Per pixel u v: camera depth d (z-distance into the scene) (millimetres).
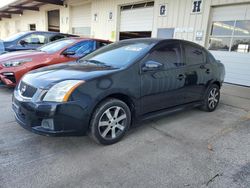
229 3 7043
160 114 3426
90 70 2865
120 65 3016
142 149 2775
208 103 4359
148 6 9641
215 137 3219
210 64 4250
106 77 2678
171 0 8602
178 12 8445
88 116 2564
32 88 2598
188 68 3703
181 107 3773
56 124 2428
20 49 6875
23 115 2605
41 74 2852
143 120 3221
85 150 2691
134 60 3002
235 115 4289
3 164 2316
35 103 2445
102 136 2742
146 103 3141
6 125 3281
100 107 2660
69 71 2865
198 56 4020
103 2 11688
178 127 3555
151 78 3107
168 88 3383
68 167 2328
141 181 2148
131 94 2902
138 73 2969
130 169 2338
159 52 3293
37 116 2438
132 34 11336
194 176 2254
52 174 2199
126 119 2957
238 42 7168
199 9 7793
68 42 5699
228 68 7578
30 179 2107
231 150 2832
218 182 2168
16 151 2588
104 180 2143
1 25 26672
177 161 2523
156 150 2764
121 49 3498
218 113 4391
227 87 7051
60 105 2389
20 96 2695
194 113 4328
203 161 2543
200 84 4020
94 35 12781
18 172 2203
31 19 19609
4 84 4785
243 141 3111
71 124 2484
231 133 3385
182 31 8414
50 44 5973
